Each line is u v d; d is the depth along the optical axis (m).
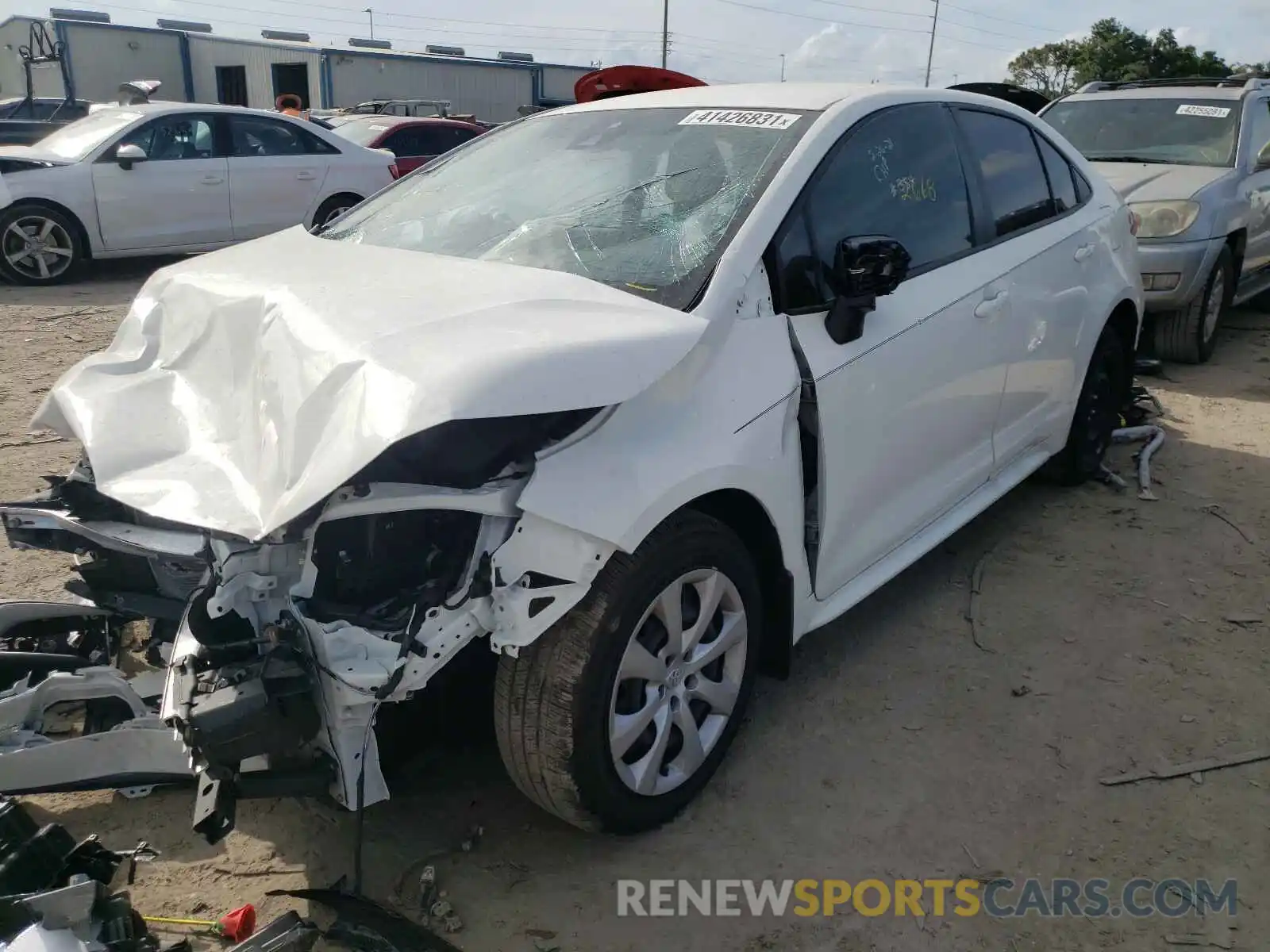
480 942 2.36
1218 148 7.30
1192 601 3.88
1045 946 2.38
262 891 2.47
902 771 2.94
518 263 2.92
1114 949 2.37
